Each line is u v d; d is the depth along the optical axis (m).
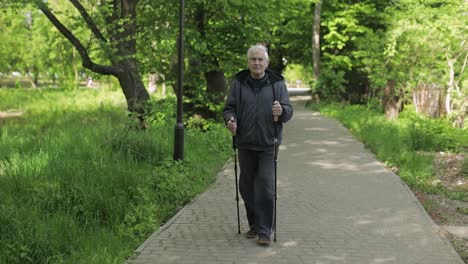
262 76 5.14
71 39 12.23
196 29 12.51
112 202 5.97
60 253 4.74
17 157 8.66
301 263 4.62
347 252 4.92
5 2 11.35
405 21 16.59
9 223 4.89
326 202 6.87
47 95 29.02
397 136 12.28
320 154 11.05
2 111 22.20
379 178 8.49
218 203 6.80
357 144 12.64
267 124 5.07
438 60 16.45
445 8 16.88
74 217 5.66
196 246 5.08
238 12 12.83
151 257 4.76
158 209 6.39
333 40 25.94
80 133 11.29
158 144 9.46
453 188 8.03
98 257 4.59
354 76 27.16
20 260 4.53
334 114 20.58
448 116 14.75
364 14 26.22
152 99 12.63
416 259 4.75
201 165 8.65
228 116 5.09
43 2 11.63
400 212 6.38
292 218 6.10
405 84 17.53
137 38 12.53
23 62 36.50
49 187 6.21
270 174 5.12
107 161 8.07
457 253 4.93
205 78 13.98
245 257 4.77
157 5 12.27
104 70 12.42
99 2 12.09
